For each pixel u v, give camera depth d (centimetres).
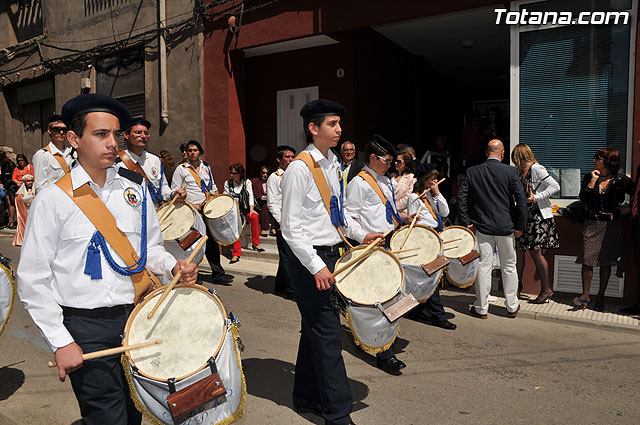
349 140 916
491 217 536
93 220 212
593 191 557
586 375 403
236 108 944
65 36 1216
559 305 593
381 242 324
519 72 662
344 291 305
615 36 604
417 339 488
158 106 1027
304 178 292
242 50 924
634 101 588
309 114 300
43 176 454
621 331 514
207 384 200
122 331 219
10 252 926
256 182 959
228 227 614
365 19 762
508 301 557
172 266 234
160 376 203
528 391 374
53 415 337
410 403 354
